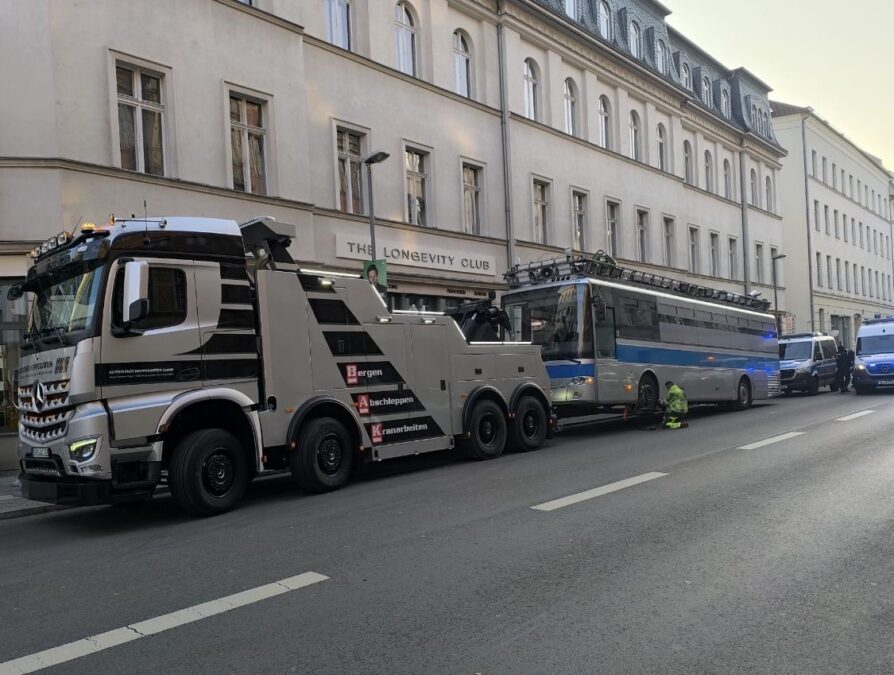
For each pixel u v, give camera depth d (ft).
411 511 24.99
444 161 65.62
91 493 23.22
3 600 17.31
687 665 12.17
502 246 71.56
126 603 16.47
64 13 40.01
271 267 28.71
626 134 94.27
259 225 28.40
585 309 46.68
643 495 25.86
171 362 25.12
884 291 210.79
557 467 33.71
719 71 125.18
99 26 41.19
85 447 23.20
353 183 57.93
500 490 28.25
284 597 16.22
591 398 46.11
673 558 18.16
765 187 135.95
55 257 25.85
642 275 54.85
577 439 46.85
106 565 20.13
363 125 57.98
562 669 12.13
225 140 46.96
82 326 23.98
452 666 12.35
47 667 12.97
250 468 27.48
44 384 24.59
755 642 13.04
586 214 85.25
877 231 207.00
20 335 40.45
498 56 73.20
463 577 17.19
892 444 36.94
